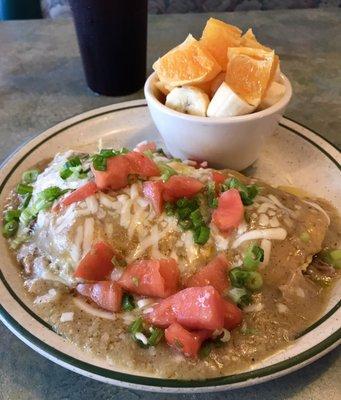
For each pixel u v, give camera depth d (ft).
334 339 0.53
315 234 0.65
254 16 1.36
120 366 0.53
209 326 0.53
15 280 0.64
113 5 0.91
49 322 0.58
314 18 1.35
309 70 1.13
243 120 0.72
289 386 0.54
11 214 0.71
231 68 0.73
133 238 0.62
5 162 0.80
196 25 1.32
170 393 0.51
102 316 0.59
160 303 0.58
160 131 0.81
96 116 0.92
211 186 0.66
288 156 0.85
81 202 0.64
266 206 0.65
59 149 0.86
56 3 1.60
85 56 1.01
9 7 1.59
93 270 0.61
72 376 0.56
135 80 1.05
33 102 1.05
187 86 0.74
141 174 0.66
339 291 0.60
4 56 1.22
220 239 0.62
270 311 0.58
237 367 0.52
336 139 0.92
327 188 0.78
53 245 0.64
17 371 0.56
